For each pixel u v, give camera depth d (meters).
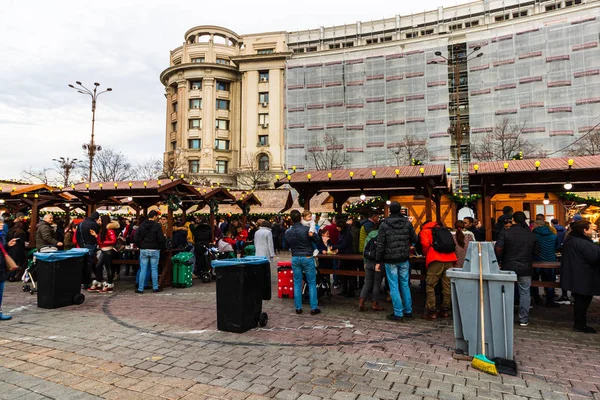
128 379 3.66
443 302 6.25
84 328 5.47
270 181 47.88
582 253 5.30
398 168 8.73
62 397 3.29
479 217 15.75
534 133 38.56
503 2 43.22
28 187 11.34
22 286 8.94
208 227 10.37
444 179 8.86
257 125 50.06
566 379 3.72
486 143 38.50
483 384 3.58
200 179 47.78
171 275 9.38
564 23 38.22
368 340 4.95
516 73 39.88
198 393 3.36
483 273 4.11
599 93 36.53
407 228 6.06
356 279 8.80
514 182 8.34
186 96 51.03
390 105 44.78
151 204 13.86
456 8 45.25
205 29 53.19
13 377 3.71
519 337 5.17
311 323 5.81
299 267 6.45
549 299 7.20
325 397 3.29
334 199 11.97
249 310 5.41
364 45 46.53
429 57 43.28
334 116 46.97
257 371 3.87
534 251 5.79
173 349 4.55
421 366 4.03
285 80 49.09
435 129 42.53
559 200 14.99
